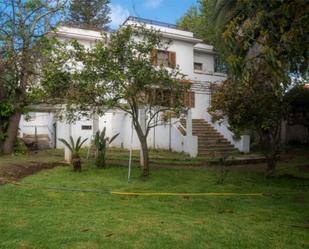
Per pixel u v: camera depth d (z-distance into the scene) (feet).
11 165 43.16
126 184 35.27
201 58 89.86
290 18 16.49
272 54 15.84
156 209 25.07
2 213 22.47
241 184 36.86
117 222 20.67
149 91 38.63
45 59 53.57
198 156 59.93
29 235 17.89
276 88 16.84
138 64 35.91
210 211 25.00
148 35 38.70
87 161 51.06
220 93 40.29
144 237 17.95
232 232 19.27
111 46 36.58
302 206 27.02
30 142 69.67
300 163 56.24
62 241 17.06
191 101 76.69
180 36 78.69
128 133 71.00
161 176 40.06
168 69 46.21
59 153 61.67
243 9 19.60
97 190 31.91
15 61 54.34
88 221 20.71
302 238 18.67
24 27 54.65
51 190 31.24
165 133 68.23
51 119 75.82
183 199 29.14
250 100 37.42
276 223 21.77
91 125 72.69
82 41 70.59
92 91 35.96
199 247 16.75
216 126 71.10
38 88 47.73
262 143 64.39
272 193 32.50
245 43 17.87
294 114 65.98
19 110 57.82
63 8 57.93
